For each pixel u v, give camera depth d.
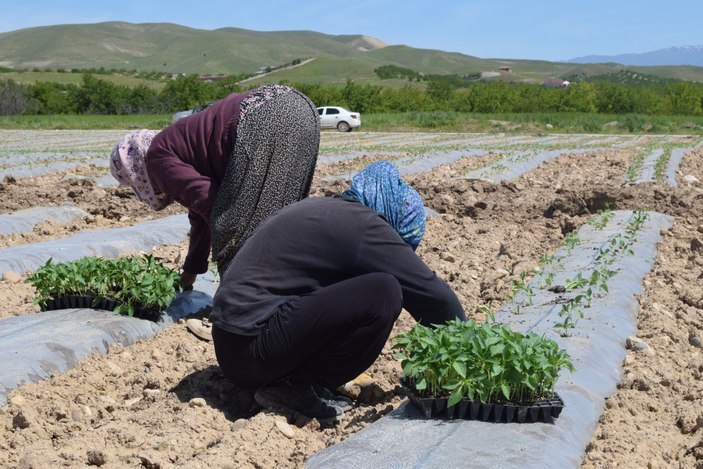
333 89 61.47
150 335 5.73
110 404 4.64
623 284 7.14
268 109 4.97
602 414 4.65
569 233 9.84
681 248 9.16
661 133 41.25
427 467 3.56
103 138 31.02
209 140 5.04
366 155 20.55
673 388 5.11
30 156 19.23
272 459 4.00
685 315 6.65
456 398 3.90
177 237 9.42
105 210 10.99
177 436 4.16
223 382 4.92
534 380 3.94
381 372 5.21
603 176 17.38
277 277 4.21
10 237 9.37
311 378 4.39
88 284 5.92
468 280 7.67
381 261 4.20
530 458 3.68
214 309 4.34
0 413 4.36
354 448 3.81
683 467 4.09
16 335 5.28
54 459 3.81
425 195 12.39
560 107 60.66
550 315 6.13
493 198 12.82
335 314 4.11
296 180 5.04
